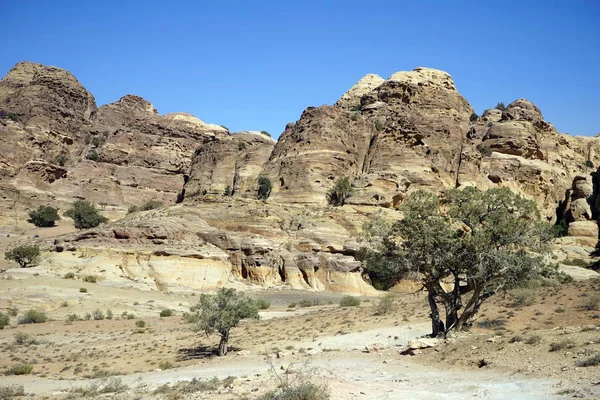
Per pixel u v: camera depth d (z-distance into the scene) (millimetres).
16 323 44312
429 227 27906
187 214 83938
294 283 74375
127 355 32562
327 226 81625
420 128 109312
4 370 28672
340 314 41812
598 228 101188
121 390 20391
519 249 29125
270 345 31953
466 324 28250
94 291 55812
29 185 134625
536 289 36906
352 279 73750
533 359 18969
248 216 83750
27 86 174000
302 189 95812
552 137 148500
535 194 122875
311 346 30000
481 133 140625
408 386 17250
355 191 94062
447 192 30344
